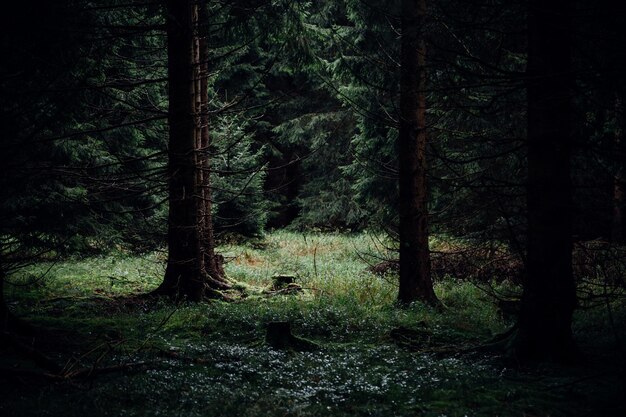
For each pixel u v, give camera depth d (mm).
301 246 27688
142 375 7926
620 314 11969
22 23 8406
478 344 10078
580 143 7527
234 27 15258
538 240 8711
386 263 19859
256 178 25375
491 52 10930
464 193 15750
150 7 14023
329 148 34094
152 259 20234
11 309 12438
